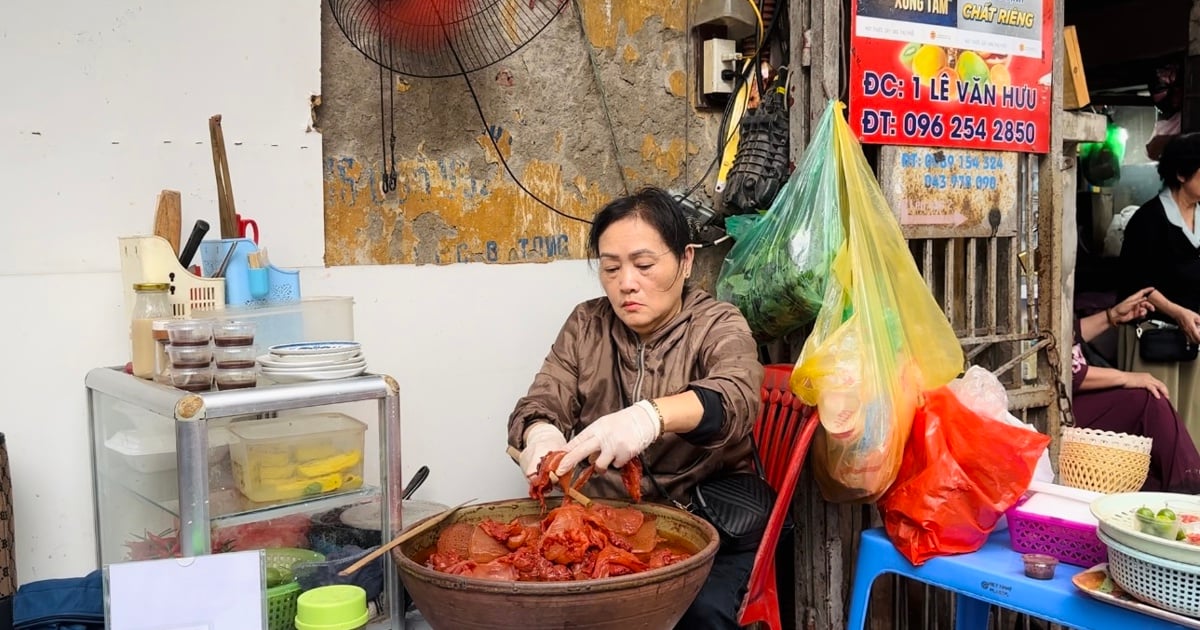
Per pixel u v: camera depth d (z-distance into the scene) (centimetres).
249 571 171
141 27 225
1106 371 353
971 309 309
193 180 234
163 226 220
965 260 323
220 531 186
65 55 217
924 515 214
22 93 214
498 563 172
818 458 245
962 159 305
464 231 274
